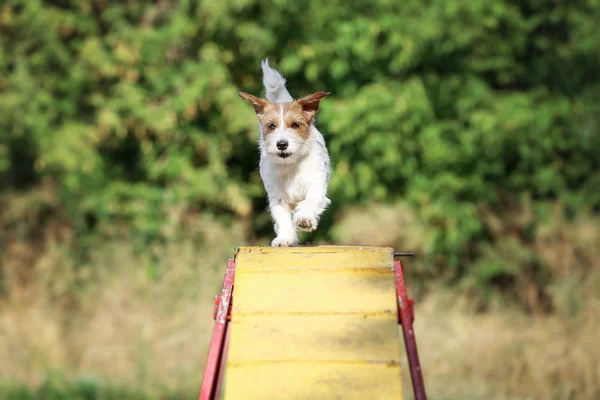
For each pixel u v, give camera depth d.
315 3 15.13
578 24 17.03
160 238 14.70
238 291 6.01
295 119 7.11
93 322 13.03
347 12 15.33
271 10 14.95
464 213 15.48
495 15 15.87
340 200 15.35
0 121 14.94
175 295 13.23
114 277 13.82
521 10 17.53
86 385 11.96
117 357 12.38
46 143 14.99
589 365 11.66
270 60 15.34
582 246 14.80
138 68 15.45
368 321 5.78
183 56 15.75
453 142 15.77
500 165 16.22
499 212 16.28
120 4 16.22
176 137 15.50
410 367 5.64
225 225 14.95
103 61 15.22
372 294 5.93
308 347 5.68
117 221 15.45
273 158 7.02
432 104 15.94
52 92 15.86
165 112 14.98
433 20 15.25
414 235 14.77
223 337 6.00
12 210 15.48
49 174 15.70
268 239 15.51
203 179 15.07
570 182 17.36
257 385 5.52
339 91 15.52
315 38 15.18
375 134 14.95
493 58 16.30
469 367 12.16
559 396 11.38
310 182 7.14
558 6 17.25
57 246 14.84
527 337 12.66
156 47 15.23
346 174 15.01
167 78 15.30
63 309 13.68
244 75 15.67
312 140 7.21
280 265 6.18
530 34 17.59
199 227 14.42
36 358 12.62
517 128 15.85
